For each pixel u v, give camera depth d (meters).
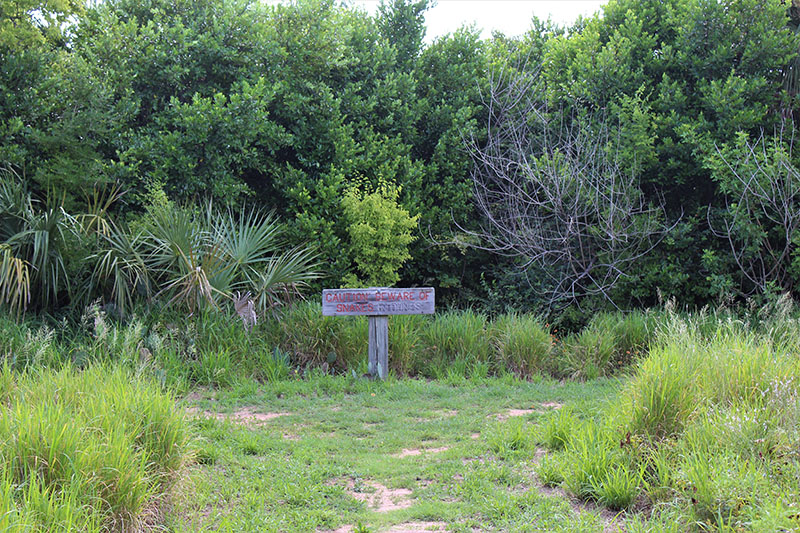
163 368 8.52
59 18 12.03
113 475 3.95
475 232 13.24
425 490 5.21
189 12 12.27
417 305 9.84
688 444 4.95
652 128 12.38
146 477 4.21
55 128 10.19
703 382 5.87
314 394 8.49
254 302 10.21
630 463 5.00
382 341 9.73
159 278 10.42
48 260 9.48
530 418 7.43
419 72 14.14
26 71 10.46
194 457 5.32
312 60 13.04
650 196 13.03
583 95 13.01
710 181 12.48
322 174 12.39
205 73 12.15
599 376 9.93
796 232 10.98
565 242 12.00
